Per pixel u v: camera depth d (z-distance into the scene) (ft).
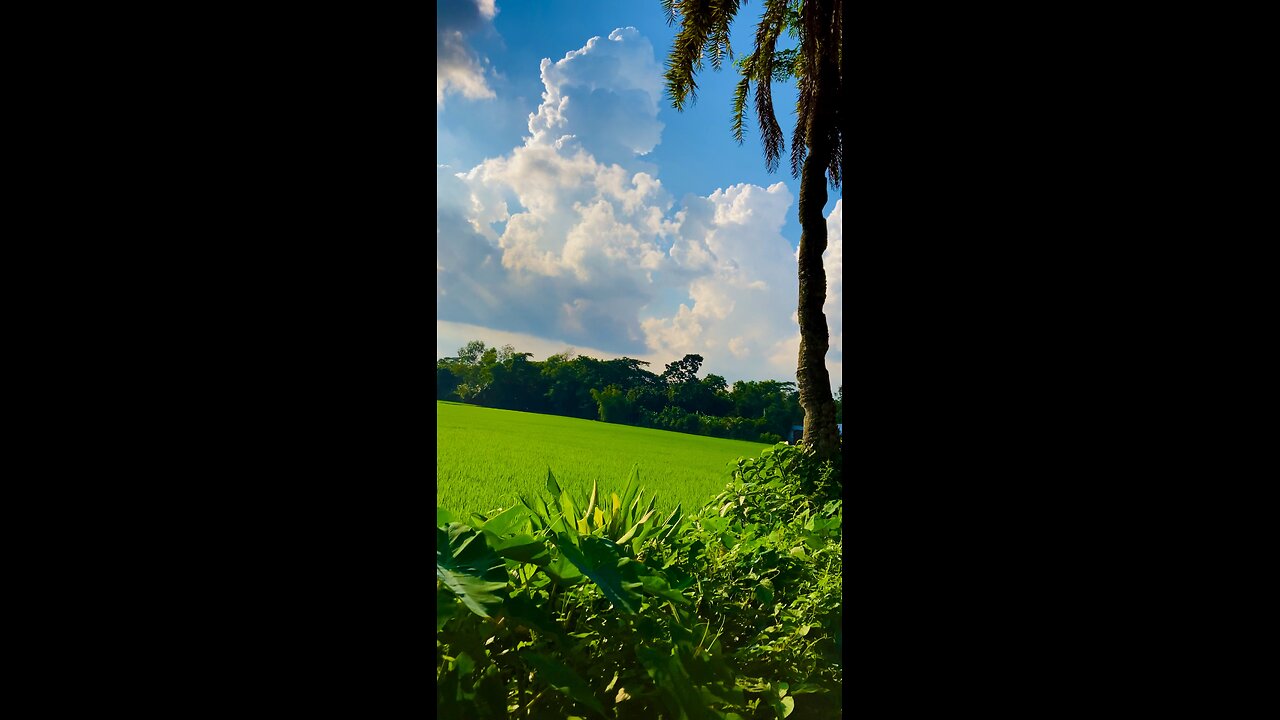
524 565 5.27
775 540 9.55
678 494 51.78
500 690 4.07
